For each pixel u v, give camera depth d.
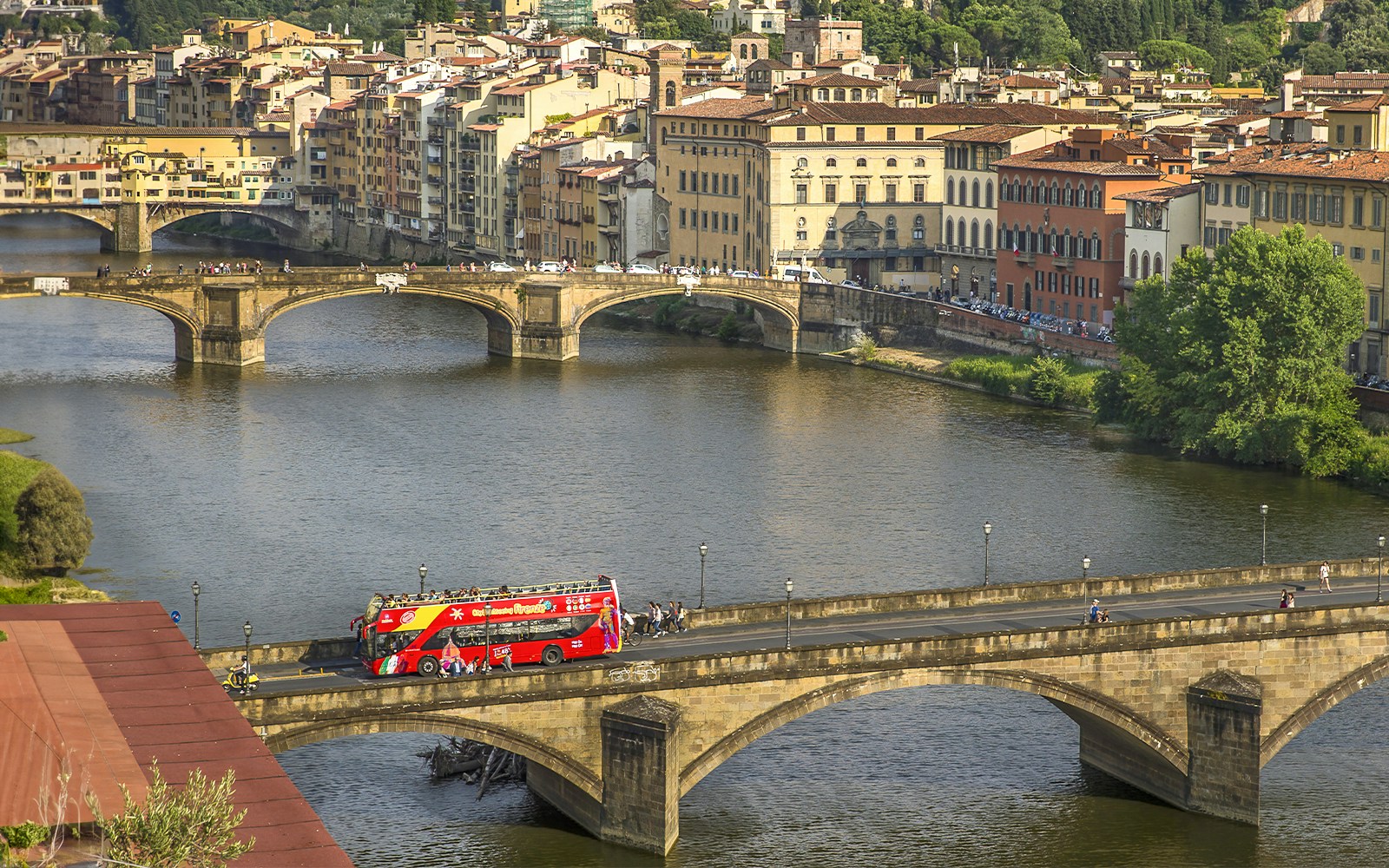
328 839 90.56
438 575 166.50
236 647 125.69
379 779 123.75
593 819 115.38
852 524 184.50
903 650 118.25
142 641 113.69
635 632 126.50
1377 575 141.50
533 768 121.38
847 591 161.75
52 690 104.00
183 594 160.62
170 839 81.12
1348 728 134.12
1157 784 123.31
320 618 153.88
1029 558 172.25
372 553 174.00
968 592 133.38
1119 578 136.25
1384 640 124.19
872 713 136.75
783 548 176.12
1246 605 132.88
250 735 100.62
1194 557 171.50
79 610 118.81
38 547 161.88
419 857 112.25
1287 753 130.25
